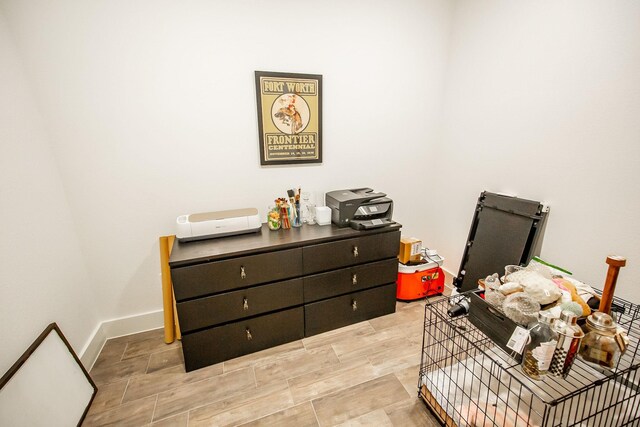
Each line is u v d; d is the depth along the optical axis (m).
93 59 1.55
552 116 1.65
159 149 1.78
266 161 2.03
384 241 1.96
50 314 1.41
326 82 2.06
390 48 2.17
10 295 1.18
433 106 2.45
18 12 1.39
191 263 1.50
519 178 1.89
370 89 2.20
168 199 1.87
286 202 1.96
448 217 2.55
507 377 1.28
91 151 1.66
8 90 1.33
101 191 1.72
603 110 1.41
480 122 2.14
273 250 1.66
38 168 1.46
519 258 1.80
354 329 1.98
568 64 1.54
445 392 1.29
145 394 1.49
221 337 1.66
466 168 2.31
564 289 1.17
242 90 1.87
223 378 1.58
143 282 1.94
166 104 1.73
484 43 2.02
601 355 1.00
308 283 1.80
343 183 2.33
